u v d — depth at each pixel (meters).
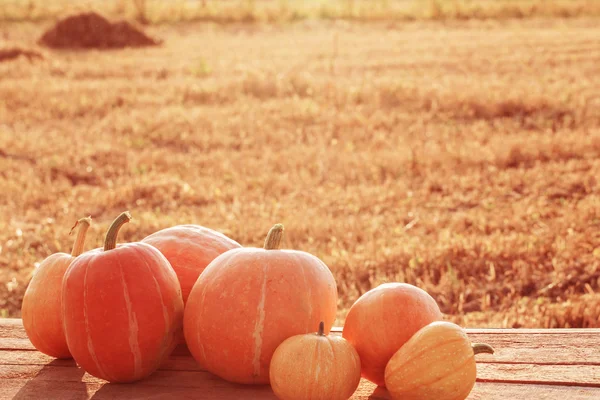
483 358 2.68
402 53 20.19
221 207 7.46
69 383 2.58
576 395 2.38
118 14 33.88
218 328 2.40
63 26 23.88
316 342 2.28
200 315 2.45
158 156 9.62
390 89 13.49
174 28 31.33
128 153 9.84
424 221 6.95
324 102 13.08
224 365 2.44
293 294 2.40
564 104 11.80
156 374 2.64
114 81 15.71
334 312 2.54
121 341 2.41
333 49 21.62
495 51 19.83
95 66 18.30
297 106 12.54
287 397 2.27
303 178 8.62
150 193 8.11
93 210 7.65
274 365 2.29
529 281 5.55
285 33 28.75
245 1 35.62
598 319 4.80
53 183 8.60
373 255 5.98
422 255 5.94
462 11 34.12
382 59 18.81
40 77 16.27
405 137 10.49
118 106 13.31
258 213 7.30
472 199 7.70
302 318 2.40
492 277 5.59
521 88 13.26
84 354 2.45
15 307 5.44
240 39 26.25
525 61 17.48
